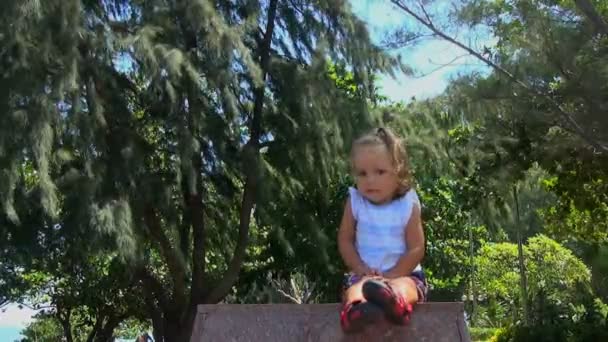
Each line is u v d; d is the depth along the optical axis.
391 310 3.04
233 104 15.27
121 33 15.35
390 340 3.25
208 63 14.95
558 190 19.20
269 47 17.53
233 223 19.03
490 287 46.47
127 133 15.04
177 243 16.72
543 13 14.04
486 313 46.97
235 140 16.02
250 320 3.45
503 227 24.22
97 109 14.30
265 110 16.94
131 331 43.22
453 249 23.95
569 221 23.53
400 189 3.81
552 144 16.03
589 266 38.94
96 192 13.94
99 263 19.06
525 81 14.39
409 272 3.64
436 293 32.44
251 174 15.99
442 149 17.19
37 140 13.20
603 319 24.20
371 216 3.77
